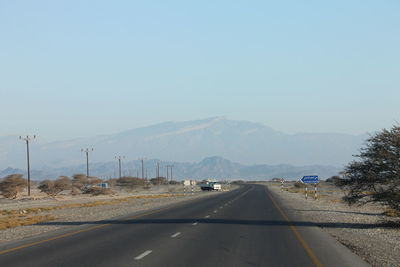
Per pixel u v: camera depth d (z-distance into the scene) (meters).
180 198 87.75
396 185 29.97
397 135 29.45
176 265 16.42
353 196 31.61
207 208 53.38
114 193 133.62
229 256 18.56
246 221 35.94
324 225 34.56
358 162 30.77
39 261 17.44
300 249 20.83
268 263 17.00
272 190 130.88
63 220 41.59
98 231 29.30
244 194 101.44
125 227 31.72
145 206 61.69
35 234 29.22
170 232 27.94
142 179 176.12
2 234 30.30
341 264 17.06
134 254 19.06
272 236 25.88
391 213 44.47
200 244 22.31
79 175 155.00
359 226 34.16
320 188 147.62
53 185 119.94
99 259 17.78
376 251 21.16
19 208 69.50
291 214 43.97
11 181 106.50
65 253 19.52
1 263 17.08
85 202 86.12
